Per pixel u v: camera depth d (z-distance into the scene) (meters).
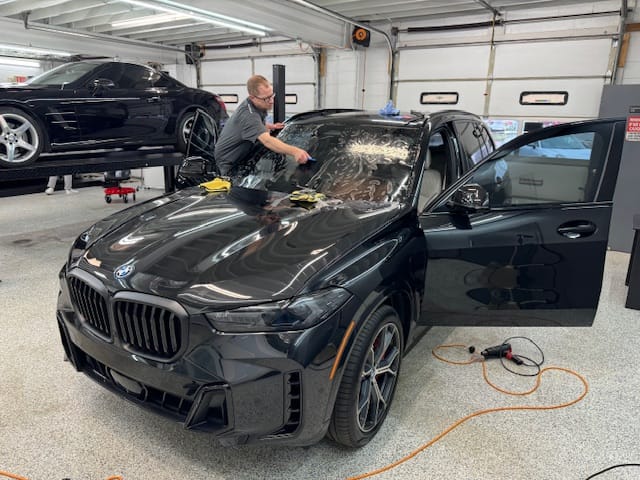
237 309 1.65
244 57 11.02
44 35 9.57
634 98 5.40
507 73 7.65
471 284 2.44
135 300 1.74
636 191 5.47
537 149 2.39
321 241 1.99
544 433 2.29
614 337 3.40
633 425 2.38
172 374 1.68
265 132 3.18
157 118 5.90
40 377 2.68
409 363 2.95
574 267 2.41
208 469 2.01
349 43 8.83
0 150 4.53
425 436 2.25
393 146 2.73
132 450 2.11
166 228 2.19
